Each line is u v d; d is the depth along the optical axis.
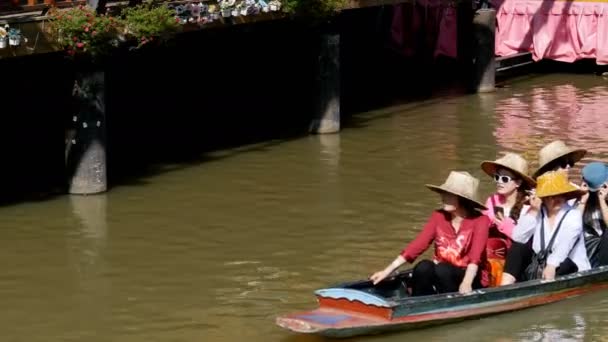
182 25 45.28
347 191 44.28
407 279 30.58
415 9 71.50
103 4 42.12
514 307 30.69
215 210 41.69
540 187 30.69
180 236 38.62
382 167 48.16
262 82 62.09
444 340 29.06
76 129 43.25
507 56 70.62
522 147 51.72
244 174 46.94
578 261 31.91
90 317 31.53
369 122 57.69
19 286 33.91
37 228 39.41
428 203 42.56
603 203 32.94
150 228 39.53
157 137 53.94
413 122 57.56
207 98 58.78
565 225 30.91
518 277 31.23
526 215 30.97
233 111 59.75
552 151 33.03
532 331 29.83
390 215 41.03
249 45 60.94
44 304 32.50
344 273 34.97
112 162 49.19
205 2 47.62
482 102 62.97
